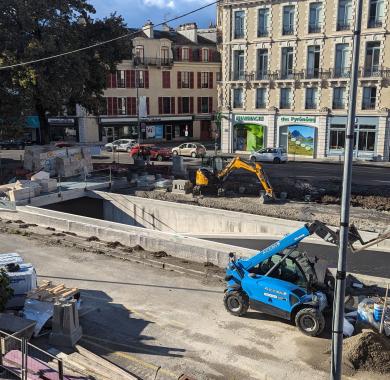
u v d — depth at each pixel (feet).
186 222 89.15
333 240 38.88
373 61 147.02
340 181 111.86
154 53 216.33
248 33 166.30
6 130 118.42
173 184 104.47
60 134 214.69
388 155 149.89
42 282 47.57
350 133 24.86
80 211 102.37
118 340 38.75
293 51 159.43
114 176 118.93
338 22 149.69
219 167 108.06
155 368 34.58
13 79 111.55
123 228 69.56
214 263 56.29
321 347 37.17
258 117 170.30
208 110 237.66
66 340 37.14
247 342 38.29
